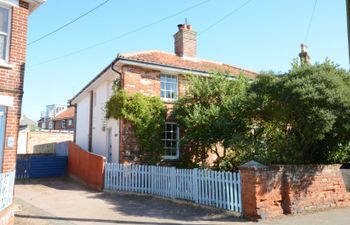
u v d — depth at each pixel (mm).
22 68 10289
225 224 8672
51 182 17203
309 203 10016
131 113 15375
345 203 10938
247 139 11938
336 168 11117
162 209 10648
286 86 9672
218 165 14141
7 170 9594
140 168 13594
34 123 43594
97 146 19703
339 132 10242
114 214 9906
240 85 14445
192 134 14227
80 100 25109
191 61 19516
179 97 16172
